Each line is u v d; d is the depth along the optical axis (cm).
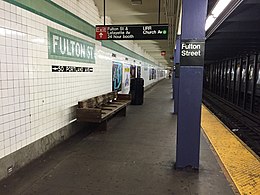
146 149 452
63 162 383
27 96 373
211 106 1366
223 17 506
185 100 349
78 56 568
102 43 762
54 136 462
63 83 495
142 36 576
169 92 1855
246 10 524
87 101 589
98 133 571
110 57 866
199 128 349
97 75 717
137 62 1584
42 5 410
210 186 305
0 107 316
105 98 752
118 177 329
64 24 491
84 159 397
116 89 975
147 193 287
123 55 1124
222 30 676
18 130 353
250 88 1059
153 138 530
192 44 339
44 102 423
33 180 318
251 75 1052
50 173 341
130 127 638
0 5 312
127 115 825
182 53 343
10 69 333
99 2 661
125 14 751
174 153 430
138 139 520
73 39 537
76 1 549
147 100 1305
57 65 467
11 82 336
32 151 388
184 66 345
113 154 422
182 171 351
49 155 416
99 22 723
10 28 331
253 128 732
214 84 2033
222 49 1146
